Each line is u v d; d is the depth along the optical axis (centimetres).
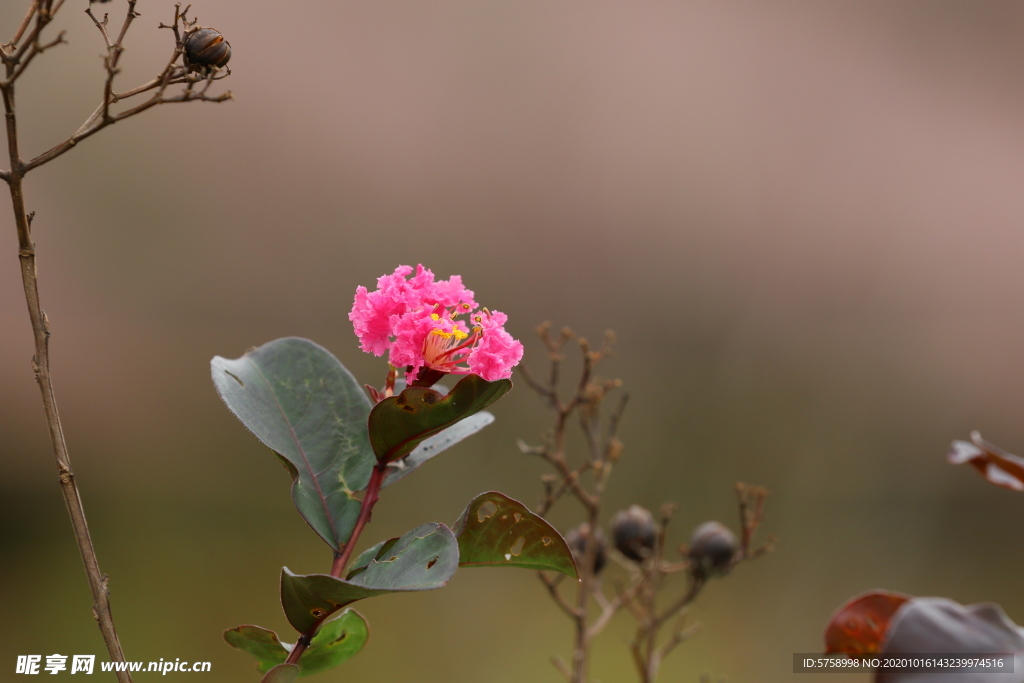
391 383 208
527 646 740
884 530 960
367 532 900
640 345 1128
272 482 1022
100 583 174
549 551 188
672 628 740
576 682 333
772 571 887
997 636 166
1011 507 989
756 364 1111
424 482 966
